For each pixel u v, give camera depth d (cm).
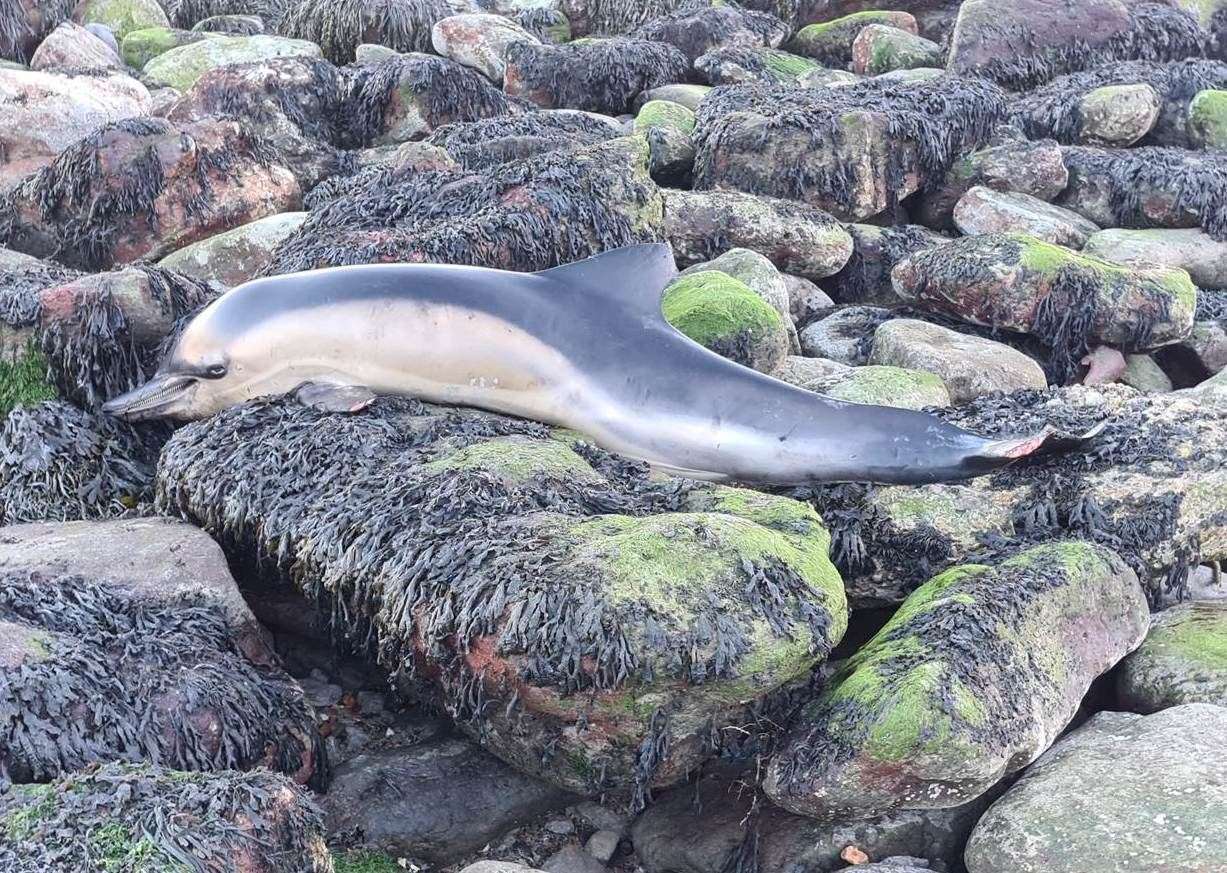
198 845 239
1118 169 546
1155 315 448
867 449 313
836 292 507
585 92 685
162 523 328
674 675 268
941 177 550
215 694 281
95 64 681
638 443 330
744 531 284
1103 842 260
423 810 287
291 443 329
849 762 271
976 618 291
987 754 270
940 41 834
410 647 290
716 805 289
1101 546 324
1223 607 330
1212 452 349
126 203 473
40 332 372
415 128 602
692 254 481
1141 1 777
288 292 344
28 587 293
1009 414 366
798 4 850
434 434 334
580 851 289
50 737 266
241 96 575
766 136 530
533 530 289
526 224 432
